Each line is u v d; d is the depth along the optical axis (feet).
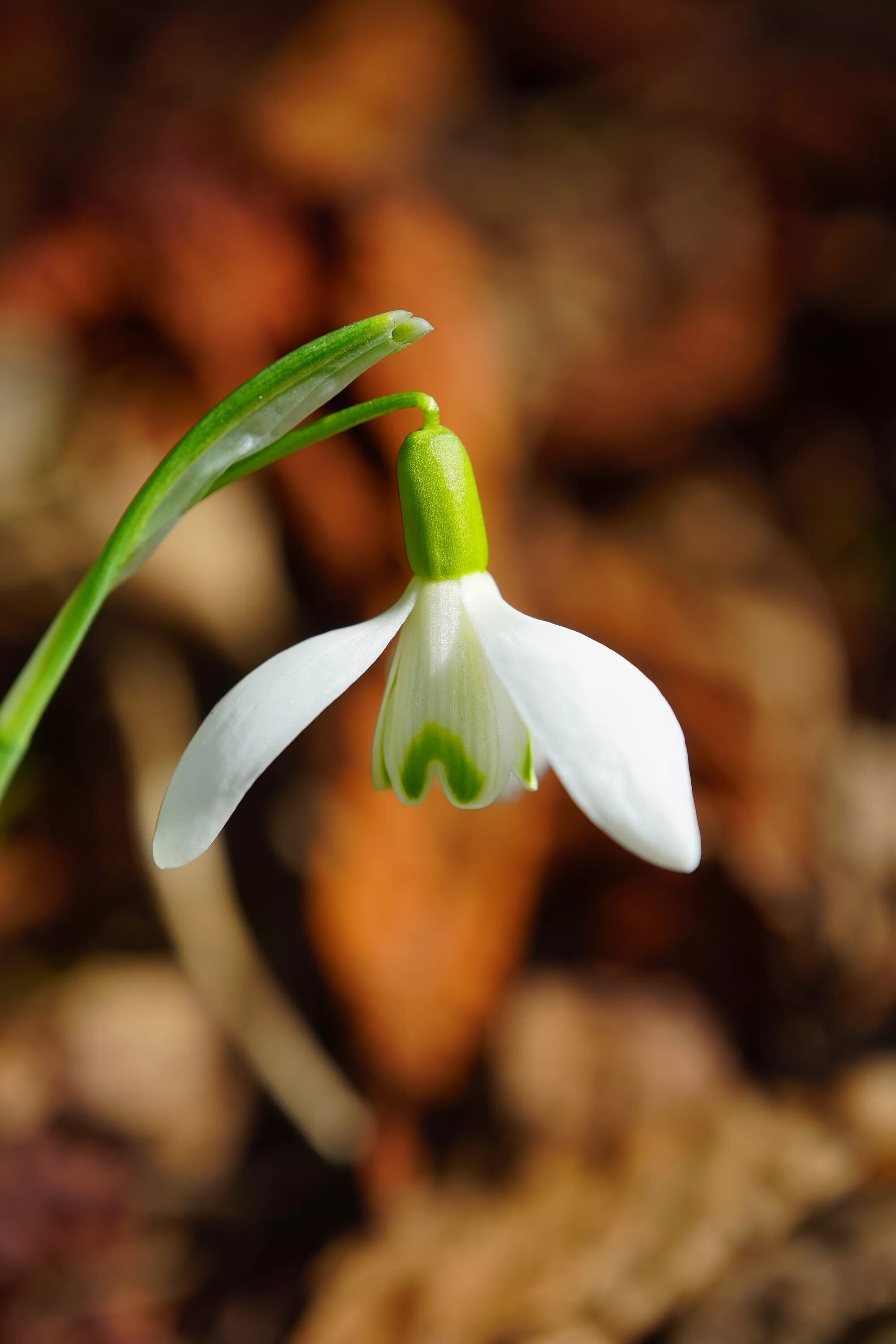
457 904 1.00
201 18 1.58
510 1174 0.91
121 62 1.54
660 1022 1.00
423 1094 0.96
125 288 1.18
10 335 1.14
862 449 1.40
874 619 1.30
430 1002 0.98
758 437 1.39
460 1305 0.85
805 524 1.33
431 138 1.47
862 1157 0.88
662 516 1.27
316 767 1.02
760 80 1.63
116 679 1.08
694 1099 0.94
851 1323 0.81
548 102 1.58
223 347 1.16
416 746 0.69
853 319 1.44
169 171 1.29
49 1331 0.86
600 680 0.66
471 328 1.22
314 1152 0.93
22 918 1.06
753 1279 0.83
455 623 0.68
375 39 1.56
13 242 1.24
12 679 1.09
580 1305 0.84
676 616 1.18
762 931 1.04
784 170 1.55
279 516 1.11
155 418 1.13
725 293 1.42
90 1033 0.98
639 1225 0.87
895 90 1.64
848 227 1.52
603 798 0.65
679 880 1.06
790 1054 1.00
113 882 1.07
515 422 1.21
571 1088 0.95
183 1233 0.90
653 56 1.65
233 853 1.02
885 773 1.15
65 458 1.10
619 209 1.45
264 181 1.31
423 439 0.69
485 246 1.34
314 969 0.98
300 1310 0.87
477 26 1.63
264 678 0.67
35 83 1.49
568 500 1.27
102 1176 0.91
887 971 1.03
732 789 1.10
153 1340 0.86
